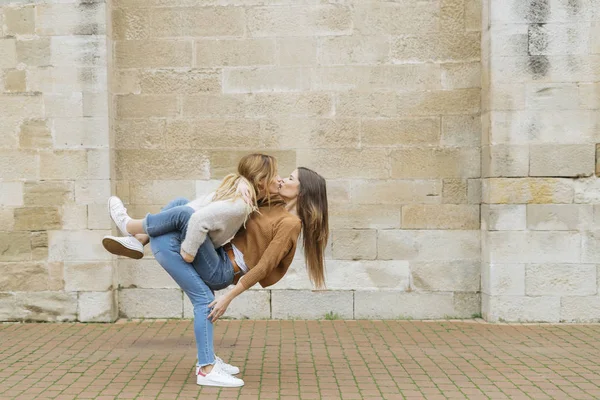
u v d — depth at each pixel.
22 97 6.87
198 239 4.29
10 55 6.87
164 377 4.78
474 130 7.05
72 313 6.89
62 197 6.88
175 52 7.09
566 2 6.66
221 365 4.69
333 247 7.07
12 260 6.90
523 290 6.73
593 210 6.70
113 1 7.08
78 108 6.84
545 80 6.69
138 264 7.12
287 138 7.07
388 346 5.81
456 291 7.06
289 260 4.59
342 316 7.05
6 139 6.89
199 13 7.09
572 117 6.68
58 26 6.84
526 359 5.33
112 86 7.07
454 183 7.05
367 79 7.05
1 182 6.90
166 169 7.11
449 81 7.05
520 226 6.71
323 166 7.07
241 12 7.07
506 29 6.67
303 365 5.14
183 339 6.11
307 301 7.06
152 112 7.11
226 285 4.66
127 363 5.20
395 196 7.06
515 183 6.70
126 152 7.10
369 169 7.06
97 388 4.48
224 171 7.09
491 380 4.71
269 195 4.58
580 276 6.71
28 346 5.80
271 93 7.07
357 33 7.05
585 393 4.39
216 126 7.09
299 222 4.51
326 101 7.07
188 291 4.57
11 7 6.86
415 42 7.05
